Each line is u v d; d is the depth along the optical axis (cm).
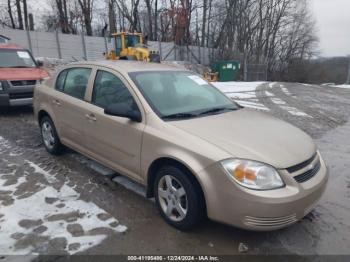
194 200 294
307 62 4409
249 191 263
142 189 398
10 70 830
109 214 340
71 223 321
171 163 314
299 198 272
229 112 384
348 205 385
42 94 513
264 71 3294
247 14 3997
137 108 349
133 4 3700
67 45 2828
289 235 316
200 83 439
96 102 406
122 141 360
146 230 315
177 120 334
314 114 995
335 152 603
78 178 426
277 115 935
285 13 4397
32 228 310
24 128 689
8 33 2509
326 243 305
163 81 394
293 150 299
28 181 412
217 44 3959
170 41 3828
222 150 281
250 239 306
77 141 444
